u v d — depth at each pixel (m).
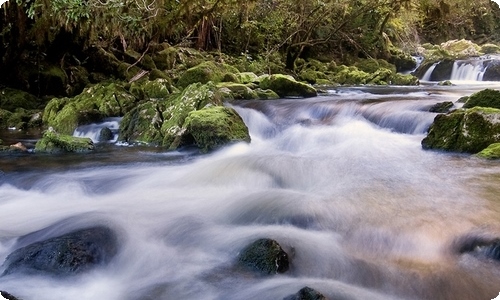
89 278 3.95
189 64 15.92
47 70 12.62
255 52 20.91
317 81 18.80
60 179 6.53
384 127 9.07
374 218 4.61
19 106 11.71
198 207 5.36
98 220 4.85
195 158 7.68
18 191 6.25
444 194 5.21
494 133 6.97
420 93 13.34
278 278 3.79
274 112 10.09
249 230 4.63
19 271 3.97
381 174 6.12
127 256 4.27
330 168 6.46
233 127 8.21
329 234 4.44
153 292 3.77
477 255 3.90
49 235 4.57
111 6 10.20
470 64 20.92
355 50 24.25
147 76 13.68
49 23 11.83
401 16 24.08
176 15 13.43
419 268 3.86
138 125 9.22
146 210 5.30
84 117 9.89
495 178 5.75
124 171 7.00
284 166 6.54
